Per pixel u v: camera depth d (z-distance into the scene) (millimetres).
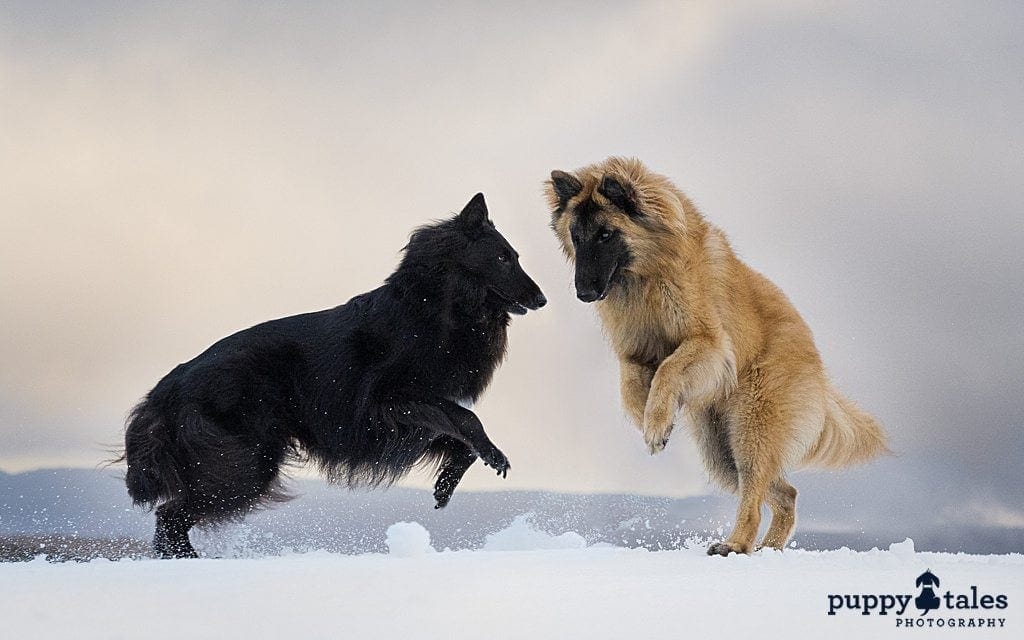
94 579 7188
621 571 8047
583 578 7578
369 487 12508
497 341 12789
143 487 11555
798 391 11148
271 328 12328
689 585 7309
